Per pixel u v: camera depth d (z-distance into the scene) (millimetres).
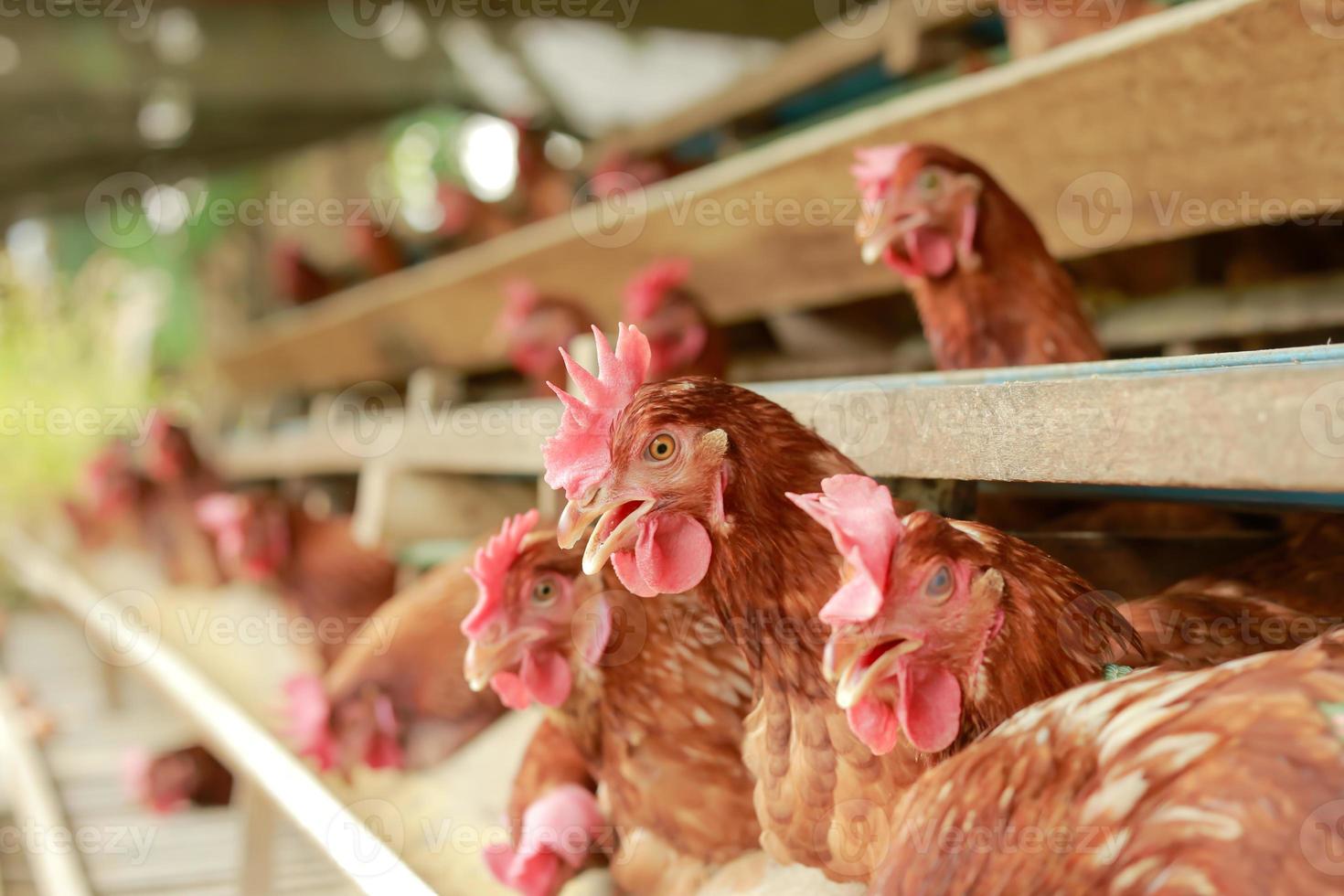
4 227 4898
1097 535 949
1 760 2297
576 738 955
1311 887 605
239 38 3805
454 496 1762
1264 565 866
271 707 1585
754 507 769
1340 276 1307
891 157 1022
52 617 4035
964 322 1021
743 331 2117
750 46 3840
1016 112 1149
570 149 3963
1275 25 971
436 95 4160
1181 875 621
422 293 2322
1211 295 1433
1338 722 626
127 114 4148
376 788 1305
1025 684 720
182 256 5988
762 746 819
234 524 1704
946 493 926
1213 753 638
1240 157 1056
